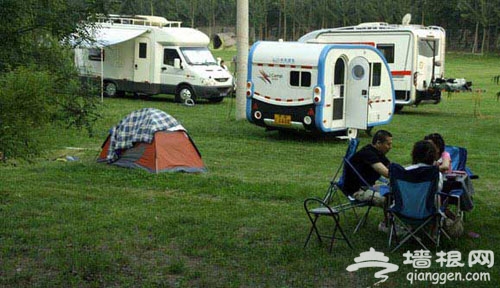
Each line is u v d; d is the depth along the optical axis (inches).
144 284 233.5
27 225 307.4
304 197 374.0
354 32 912.3
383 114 674.8
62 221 315.9
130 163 457.4
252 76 635.5
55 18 281.4
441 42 932.6
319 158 537.0
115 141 464.1
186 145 460.4
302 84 607.2
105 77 999.6
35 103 250.8
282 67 616.1
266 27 2519.7
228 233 297.0
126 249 274.4
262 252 270.1
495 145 620.1
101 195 375.6
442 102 1058.7
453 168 327.9
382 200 291.6
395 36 879.1
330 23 2400.3
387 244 280.7
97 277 241.3
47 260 257.4
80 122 304.5
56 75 287.0
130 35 948.6
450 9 2290.8
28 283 236.1
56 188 393.1
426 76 906.7
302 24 2436.0
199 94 936.3
